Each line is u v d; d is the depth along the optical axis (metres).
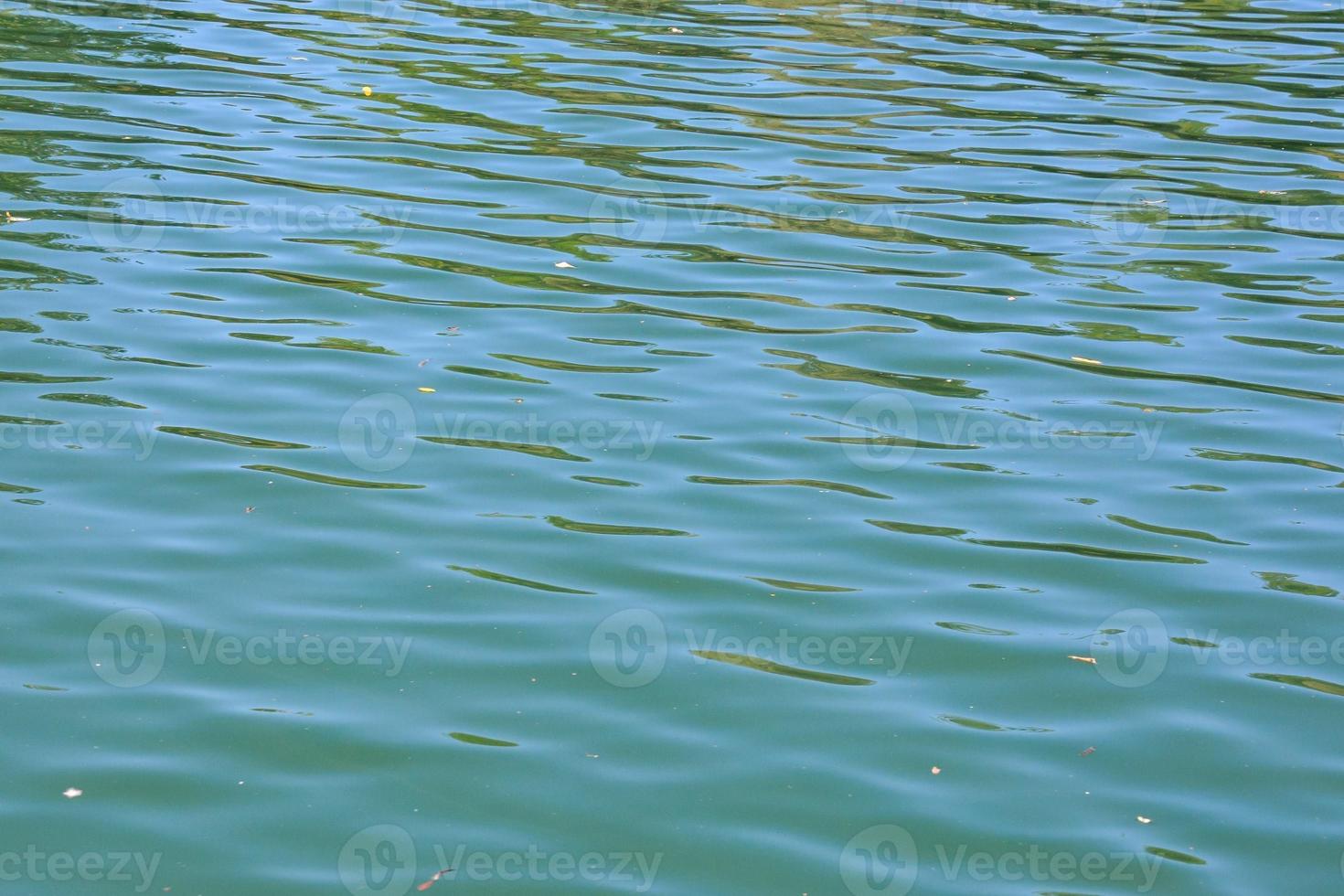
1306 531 18.80
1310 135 33.94
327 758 14.30
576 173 30.17
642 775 14.23
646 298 24.89
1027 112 34.94
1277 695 15.74
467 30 39.69
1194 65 39.03
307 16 40.47
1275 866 13.38
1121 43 40.97
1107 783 14.40
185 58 36.12
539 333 23.45
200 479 18.98
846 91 35.88
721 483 19.45
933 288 25.78
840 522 18.67
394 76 35.56
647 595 17.02
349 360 22.28
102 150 29.95
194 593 16.72
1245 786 14.41
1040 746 14.88
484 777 14.13
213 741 14.45
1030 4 45.16
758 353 23.14
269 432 20.17
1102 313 25.09
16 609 16.25
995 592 17.38
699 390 21.89
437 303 24.36
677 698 15.34
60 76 34.12
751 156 31.48
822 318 24.44
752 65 37.56
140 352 22.17
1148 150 32.88
